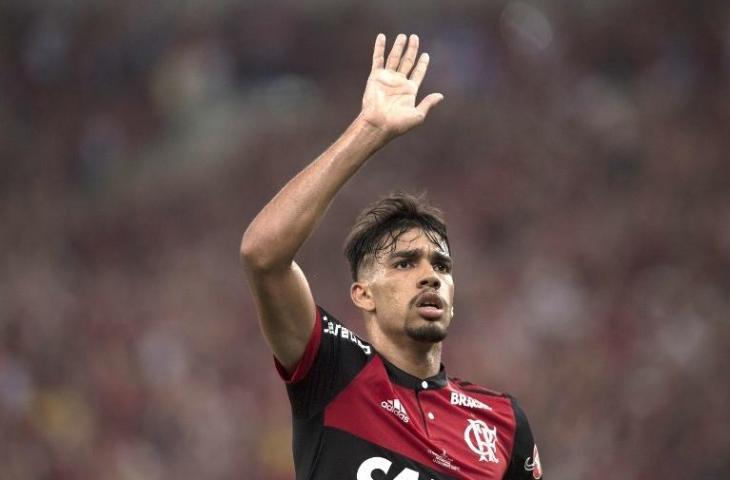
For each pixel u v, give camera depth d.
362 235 12.88
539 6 75.00
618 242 58.22
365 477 11.76
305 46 79.06
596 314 53.00
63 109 79.00
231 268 61.78
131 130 77.69
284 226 11.35
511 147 66.62
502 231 61.94
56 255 66.19
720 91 69.19
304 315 11.89
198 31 80.38
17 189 74.12
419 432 12.18
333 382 12.11
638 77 72.00
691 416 44.41
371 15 79.38
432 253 12.63
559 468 44.62
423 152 66.19
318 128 73.31
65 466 45.84
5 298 56.38
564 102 69.62
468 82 71.50
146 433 48.59
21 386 47.69
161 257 65.19
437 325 12.46
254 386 51.25
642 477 43.16
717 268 55.66
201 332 54.47
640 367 47.72
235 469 47.75
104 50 80.69
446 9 76.88
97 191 74.31
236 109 76.75
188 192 70.00
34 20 82.19
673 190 62.03
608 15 74.69
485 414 12.95
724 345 47.91
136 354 52.25
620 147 65.38
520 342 51.59
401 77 12.13
